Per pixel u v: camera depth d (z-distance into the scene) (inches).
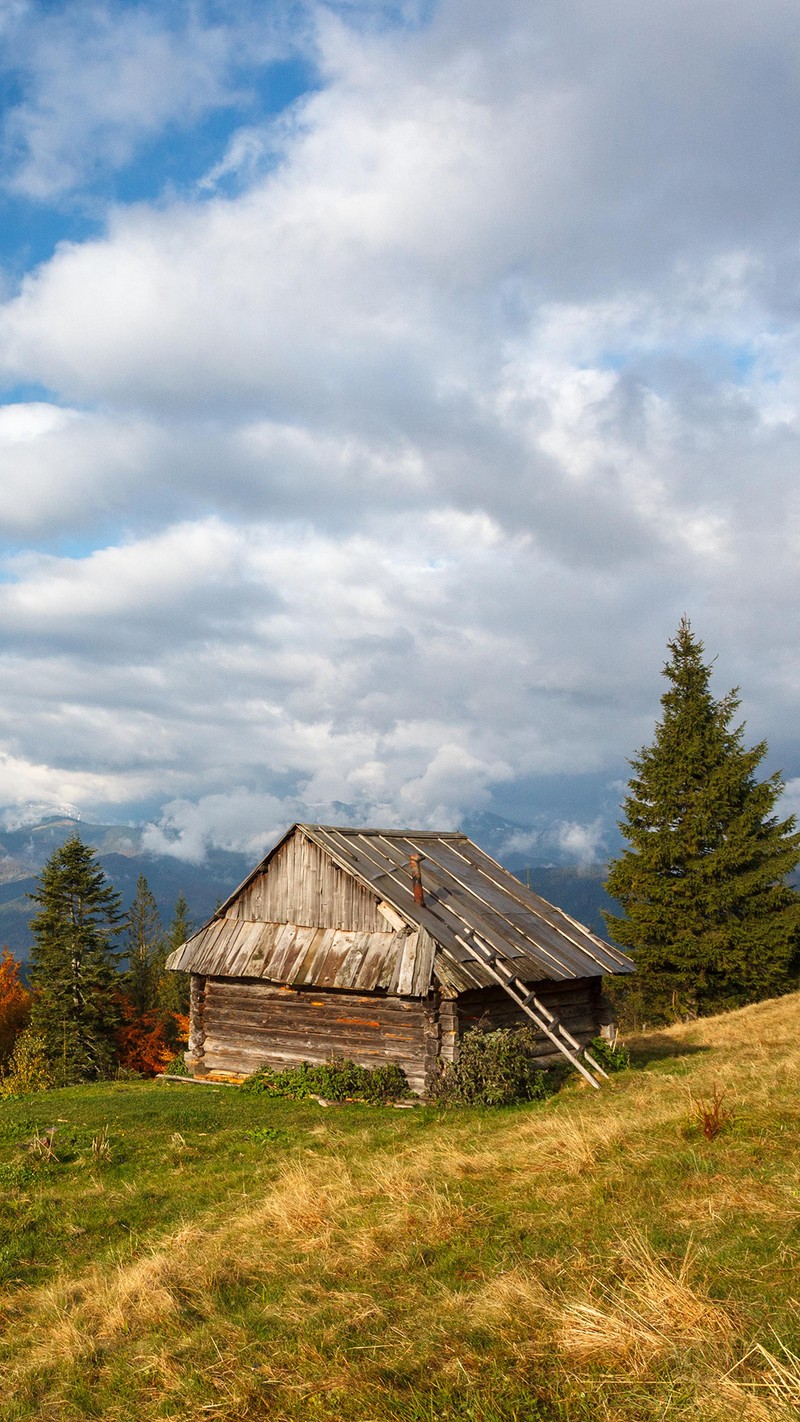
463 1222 371.6
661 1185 376.5
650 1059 1042.7
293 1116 772.6
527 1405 233.5
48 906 2504.9
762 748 1771.7
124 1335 321.7
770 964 1681.8
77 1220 485.1
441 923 938.1
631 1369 240.8
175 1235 430.6
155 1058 2903.5
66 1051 2362.2
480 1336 270.4
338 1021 940.6
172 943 3964.1
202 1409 254.2
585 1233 337.7
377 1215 400.2
